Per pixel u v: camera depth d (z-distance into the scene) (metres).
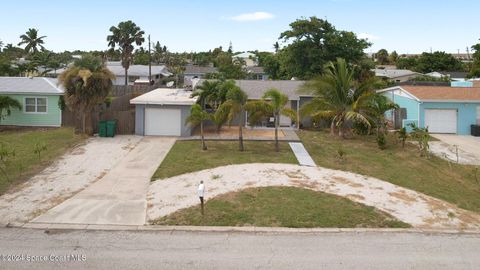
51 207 12.98
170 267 8.92
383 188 15.43
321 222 11.92
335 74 25.44
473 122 28.80
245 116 29.58
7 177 16.09
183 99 25.61
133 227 11.46
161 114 25.25
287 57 49.00
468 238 11.05
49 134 25.34
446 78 55.94
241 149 21.17
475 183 17.42
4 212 12.46
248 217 12.18
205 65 97.38
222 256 9.55
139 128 25.36
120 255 9.54
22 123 28.67
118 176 16.55
